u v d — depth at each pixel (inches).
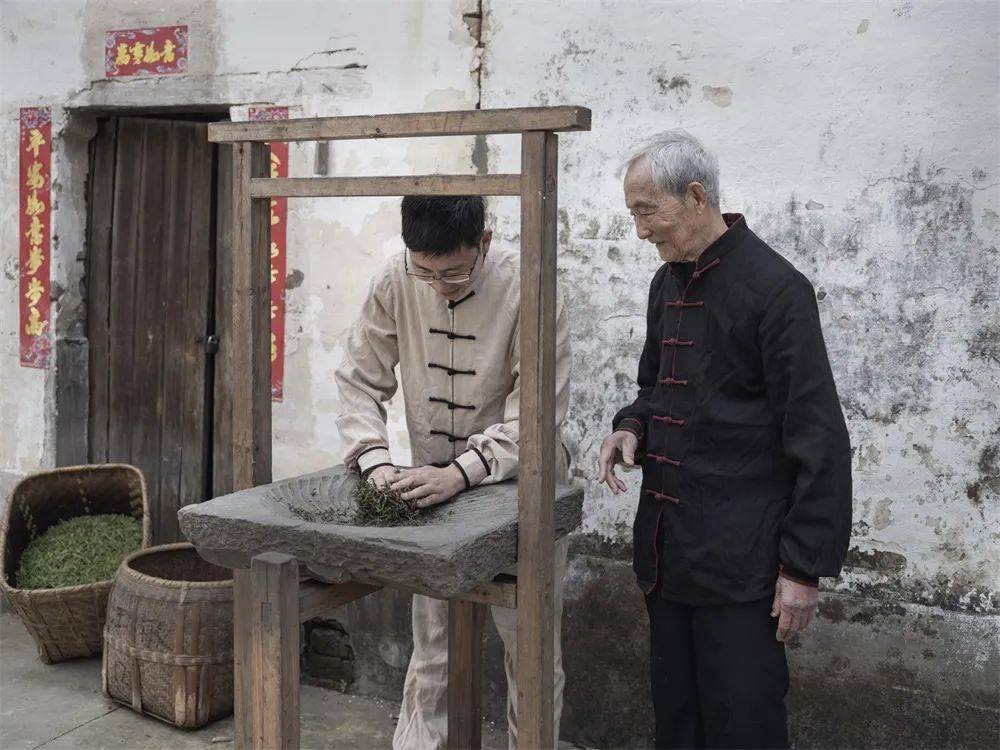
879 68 103.7
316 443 136.7
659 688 90.0
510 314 92.4
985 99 99.6
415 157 127.5
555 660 101.5
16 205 158.6
